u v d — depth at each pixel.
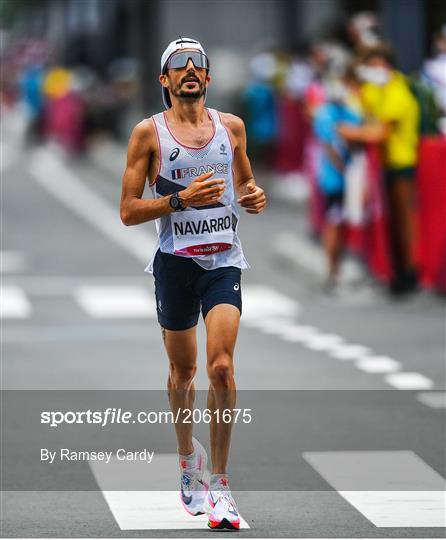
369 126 51.38
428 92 51.50
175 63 22.83
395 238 52.41
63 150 130.75
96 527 22.61
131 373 37.31
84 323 47.50
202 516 23.39
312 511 23.61
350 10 93.19
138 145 22.98
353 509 23.75
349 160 52.53
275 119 88.62
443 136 52.44
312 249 63.16
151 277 60.03
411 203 51.72
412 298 52.31
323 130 52.47
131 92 133.88
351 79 51.62
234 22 116.81
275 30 116.38
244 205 23.48
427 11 77.50
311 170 66.12
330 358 39.69
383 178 51.94
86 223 79.38
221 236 23.12
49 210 85.81
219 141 23.11
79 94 128.12
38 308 51.19
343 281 54.50
